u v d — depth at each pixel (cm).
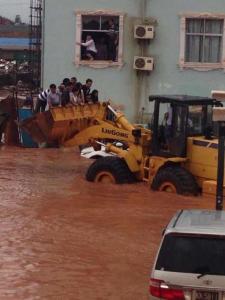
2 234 1237
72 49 2716
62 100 2223
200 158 1641
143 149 1775
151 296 709
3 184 1748
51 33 2716
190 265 702
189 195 1622
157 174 1684
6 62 6700
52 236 1230
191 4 2684
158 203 1541
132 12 2698
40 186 1733
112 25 2712
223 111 1162
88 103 1934
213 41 2712
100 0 2698
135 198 1593
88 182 1803
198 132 1691
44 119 1903
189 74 2709
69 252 1129
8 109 2495
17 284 969
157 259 713
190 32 2716
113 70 2719
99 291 943
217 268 697
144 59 2670
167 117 1708
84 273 1020
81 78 2728
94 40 2723
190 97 1719
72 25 2711
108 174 1786
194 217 782
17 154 2319
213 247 706
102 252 1130
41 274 1015
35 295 926
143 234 1248
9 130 2506
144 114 2703
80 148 2325
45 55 2722
